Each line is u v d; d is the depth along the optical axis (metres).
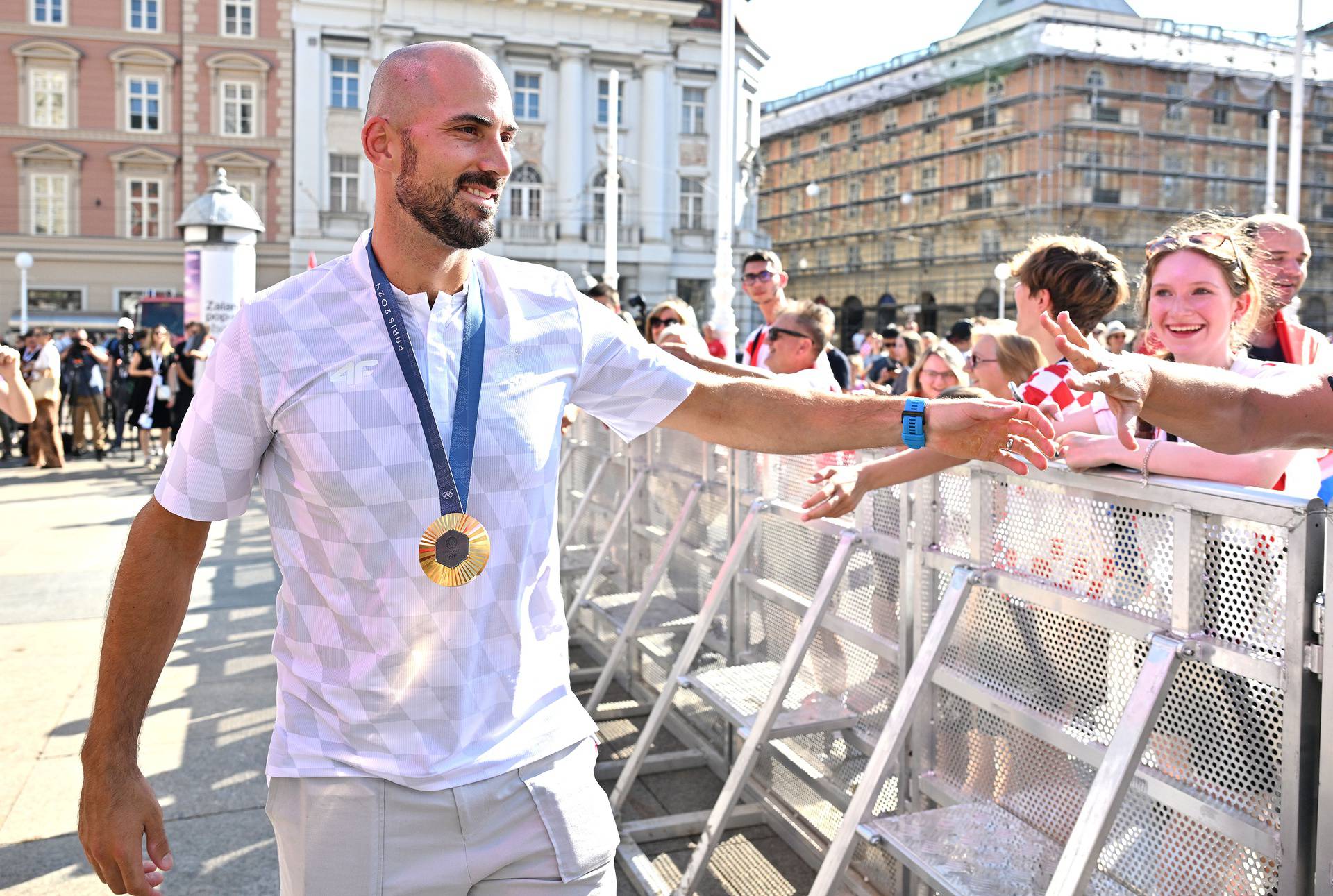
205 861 3.38
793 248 57.50
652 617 4.68
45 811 3.72
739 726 3.25
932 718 2.80
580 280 42.31
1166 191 42.81
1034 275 3.04
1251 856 1.87
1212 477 2.00
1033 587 2.38
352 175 40.50
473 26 40.34
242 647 5.75
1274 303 2.83
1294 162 15.51
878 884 3.06
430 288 1.71
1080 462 2.15
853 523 3.24
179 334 29.58
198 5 39.47
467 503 1.67
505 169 1.65
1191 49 42.97
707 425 1.94
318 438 1.63
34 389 14.26
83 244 39.62
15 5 38.84
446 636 1.66
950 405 1.84
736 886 3.32
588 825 1.79
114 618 1.69
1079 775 2.29
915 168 49.12
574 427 6.73
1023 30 42.38
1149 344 2.61
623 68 42.41
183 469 1.66
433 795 1.66
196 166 39.91
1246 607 1.86
